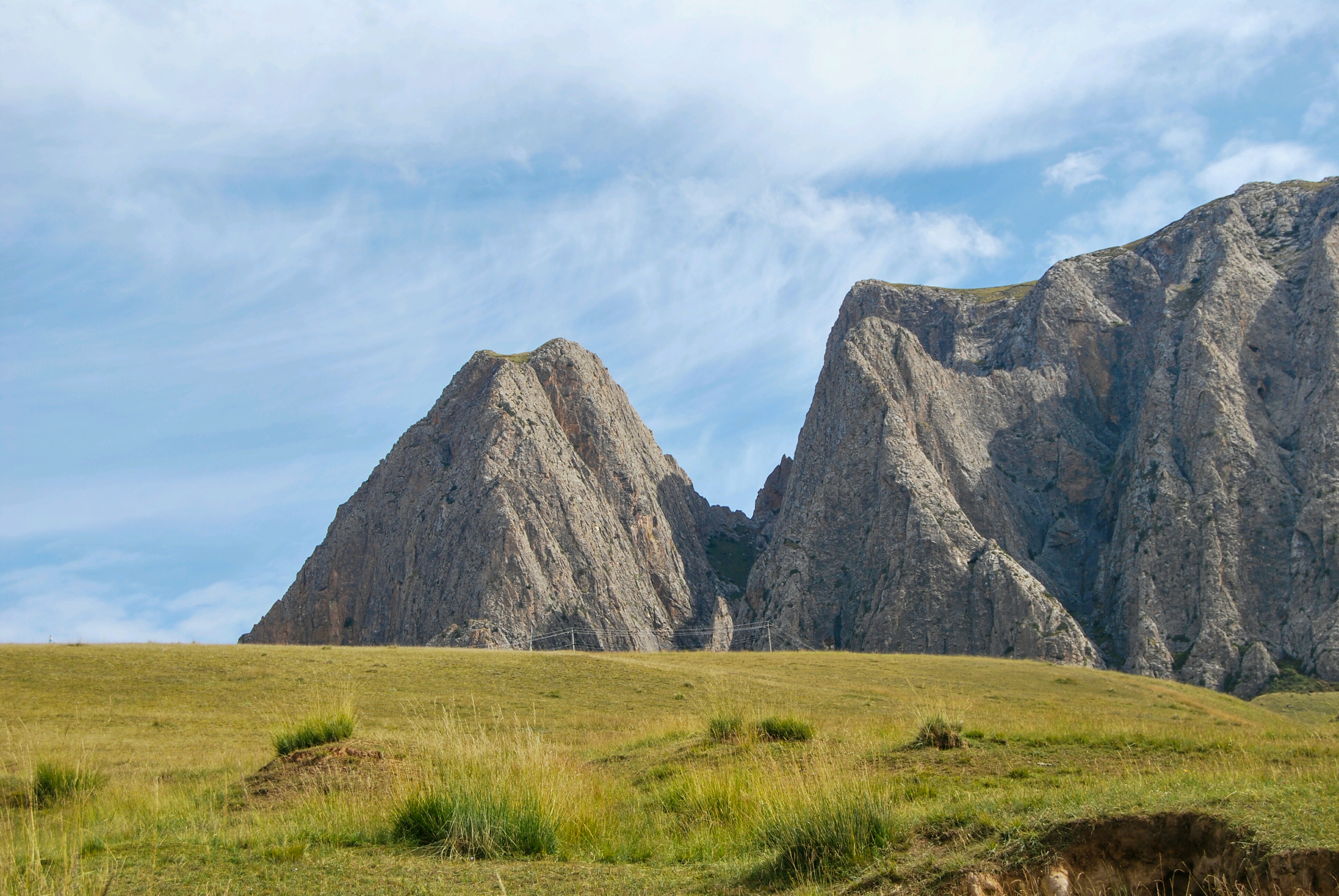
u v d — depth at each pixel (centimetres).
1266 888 1058
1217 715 6203
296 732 2488
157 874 1409
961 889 1182
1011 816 1378
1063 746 2438
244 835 1675
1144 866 1198
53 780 2447
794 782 1717
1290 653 13138
